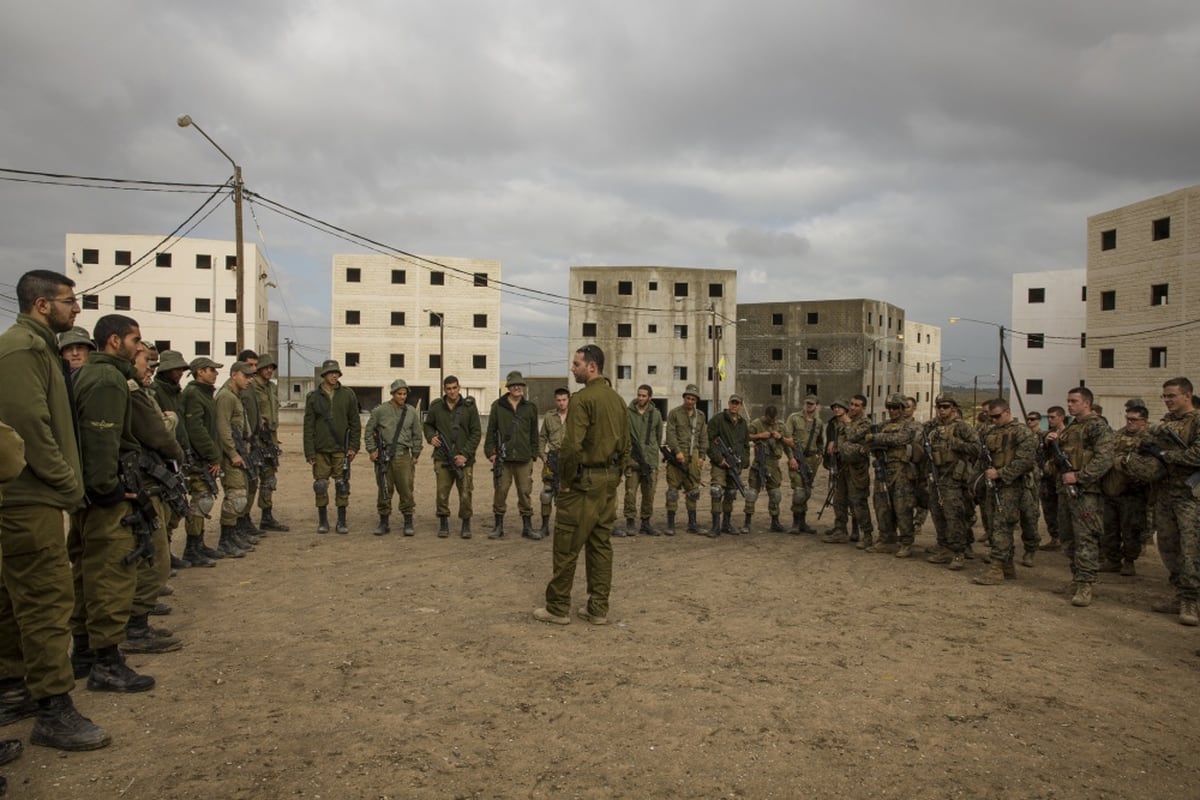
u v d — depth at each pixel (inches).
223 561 322.3
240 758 142.4
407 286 2255.2
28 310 148.9
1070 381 2085.4
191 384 305.9
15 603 142.9
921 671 197.9
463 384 2285.9
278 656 201.3
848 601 272.1
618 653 208.1
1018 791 136.5
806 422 439.2
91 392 165.6
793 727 161.5
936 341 3398.1
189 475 307.3
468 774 138.7
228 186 668.1
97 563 170.2
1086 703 177.9
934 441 338.6
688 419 419.8
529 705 171.0
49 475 142.3
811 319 2573.8
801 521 431.2
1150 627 244.7
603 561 235.6
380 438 387.9
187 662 195.5
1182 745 156.4
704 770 142.0
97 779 133.3
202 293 2092.8
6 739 146.0
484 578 297.6
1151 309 1457.9
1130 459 266.4
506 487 386.9
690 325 2123.5
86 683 179.3
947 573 325.4
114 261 2043.6
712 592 281.4
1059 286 2100.1
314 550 348.2
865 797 133.3
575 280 2097.7
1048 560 364.5
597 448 231.0
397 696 174.9
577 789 134.2
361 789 132.1
